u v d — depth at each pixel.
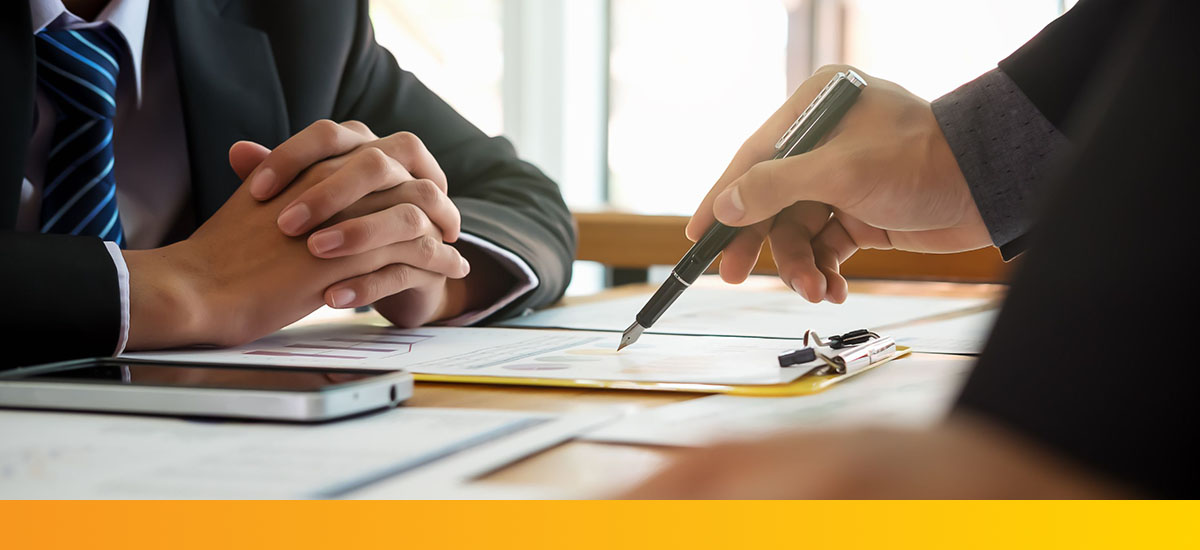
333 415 0.44
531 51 4.98
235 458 0.37
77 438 0.40
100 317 0.65
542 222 1.11
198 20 1.08
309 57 1.19
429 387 0.55
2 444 0.39
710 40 4.93
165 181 1.10
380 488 0.32
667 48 4.98
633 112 5.05
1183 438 0.20
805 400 0.50
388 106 1.28
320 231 0.75
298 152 0.80
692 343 0.74
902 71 4.80
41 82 0.93
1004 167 0.71
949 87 4.75
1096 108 0.24
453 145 1.26
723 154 4.97
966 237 0.80
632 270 1.73
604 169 5.11
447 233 0.85
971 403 0.22
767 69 4.89
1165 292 0.21
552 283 1.02
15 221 0.87
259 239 0.77
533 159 5.07
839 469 0.20
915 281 1.49
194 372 0.50
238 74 1.10
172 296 0.71
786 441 0.22
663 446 0.39
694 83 4.96
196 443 0.39
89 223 0.94
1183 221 0.21
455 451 0.38
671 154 5.03
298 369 0.51
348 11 1.27
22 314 0.63
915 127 0.73
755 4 4.87
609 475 0.34
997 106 0.72
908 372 0.60
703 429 0.43
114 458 0.37
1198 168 0.22
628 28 5.01
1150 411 0.21
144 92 1.08
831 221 0.85
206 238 0.78
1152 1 0.24
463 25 4.94
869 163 0.70
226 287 0.74
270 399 0.44
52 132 0.95
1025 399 0.22
